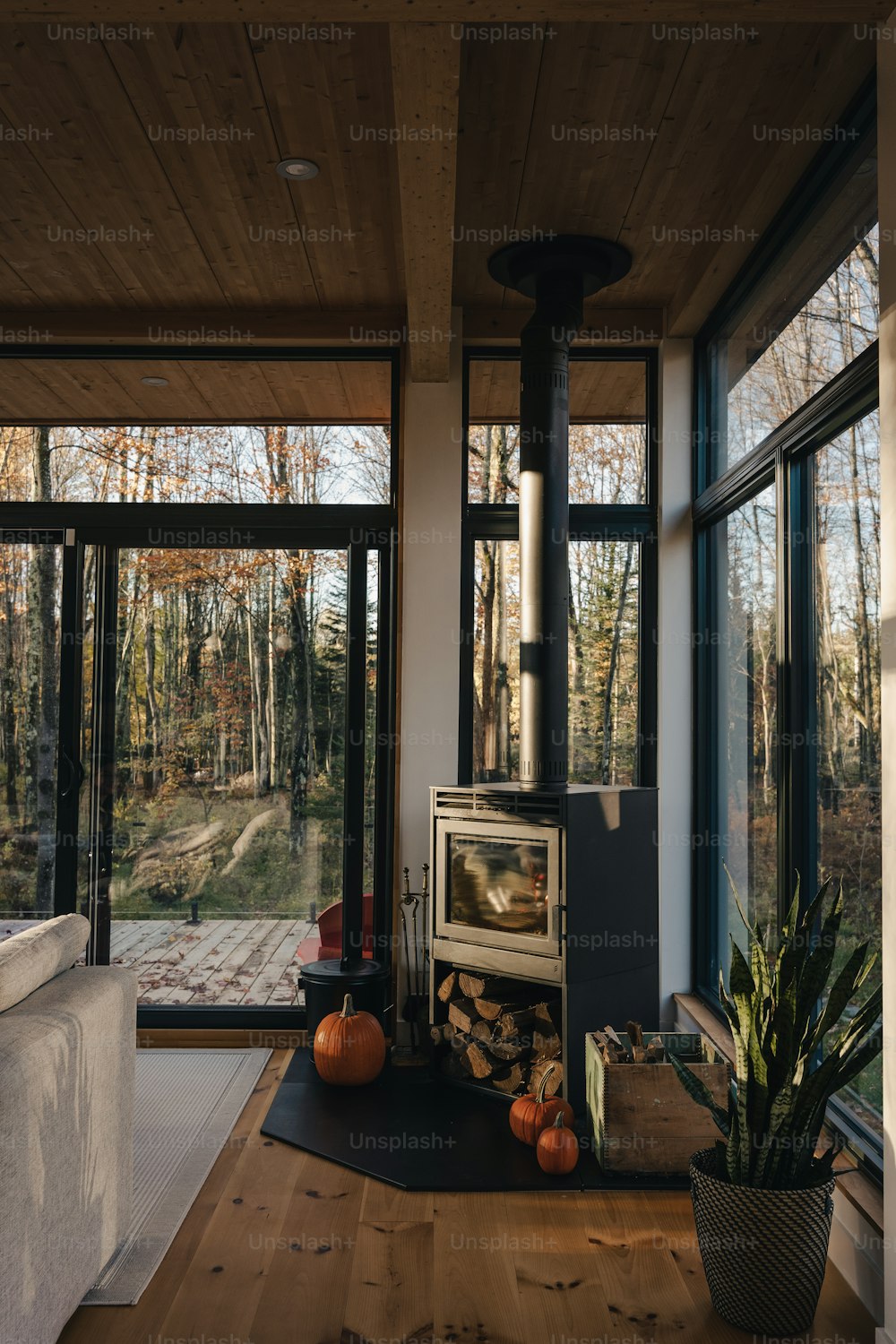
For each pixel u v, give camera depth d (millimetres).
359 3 2221
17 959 2344
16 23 2621
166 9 2230
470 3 2215
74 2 2225
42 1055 2074
